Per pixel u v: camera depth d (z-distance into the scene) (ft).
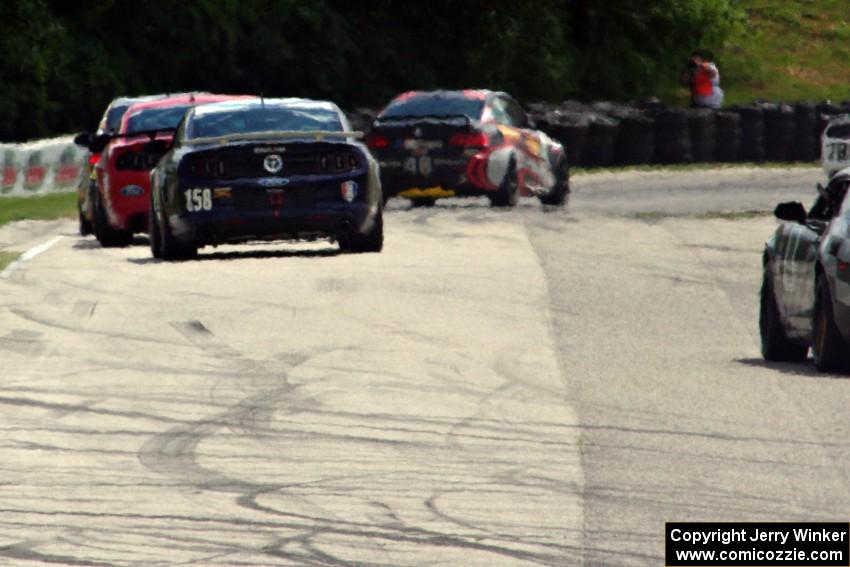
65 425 124.77
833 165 360.07
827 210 154.92
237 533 92.53
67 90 542.98
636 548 88.38
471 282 203.00
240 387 138.82
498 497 100.22
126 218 252.83
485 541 90.12
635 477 105.09
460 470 107.86
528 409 128.06
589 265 223.30
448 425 122.42
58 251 252.21
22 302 191.83
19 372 148.15
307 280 203.51
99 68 551.18
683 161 495.41
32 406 132.36
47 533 93.30
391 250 237.86
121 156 253.24
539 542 89.71
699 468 107.24
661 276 214.07
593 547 88.58
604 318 178.09
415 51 650.43
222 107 233.35
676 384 139.03
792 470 106.32
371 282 201.77
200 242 222.07
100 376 145.18
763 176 441.68
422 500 99.71
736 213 311.47
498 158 309.22
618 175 452.76
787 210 153.38
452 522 94.32
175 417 127.03
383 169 310.45
